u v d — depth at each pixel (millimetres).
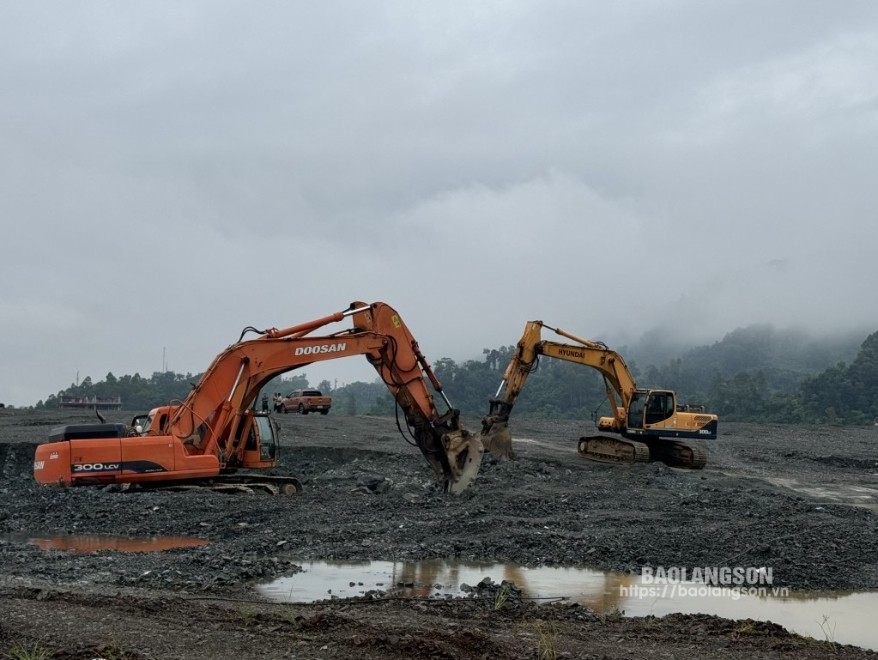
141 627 8836
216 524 17891
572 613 10758
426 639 8523
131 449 21250
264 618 9352
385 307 22062
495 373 149500
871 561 15344
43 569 12844
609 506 21531
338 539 16234
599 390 141875
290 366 22250
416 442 21594
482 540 16141
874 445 50969
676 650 8844
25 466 32062
